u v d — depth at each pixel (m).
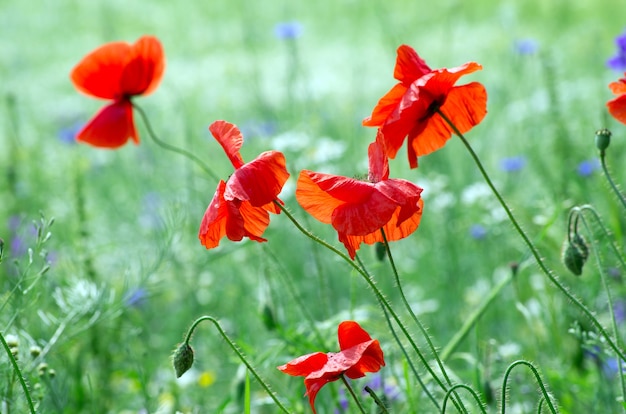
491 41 16.73
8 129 12.02
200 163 6.30
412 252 9.70
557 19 18.89
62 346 6.50
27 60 23.27
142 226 10.30
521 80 12.64
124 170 13.02
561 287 4.16
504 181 10.61
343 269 8.64
